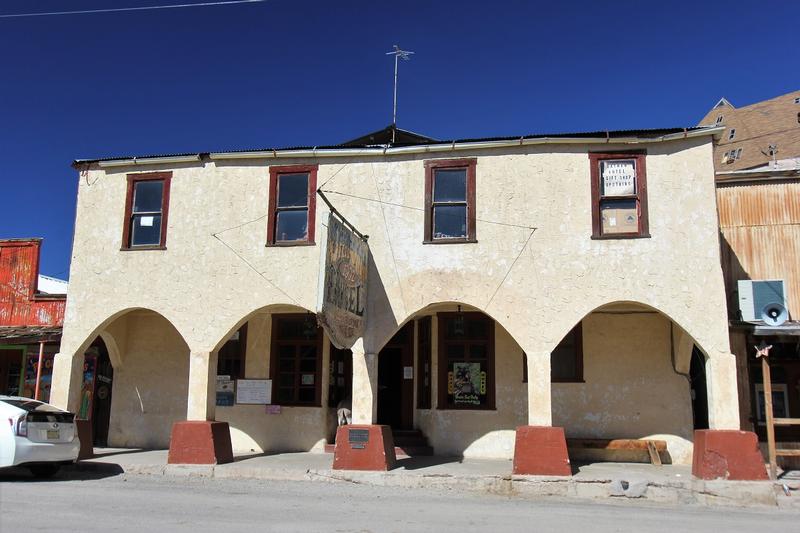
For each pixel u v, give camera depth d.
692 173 12.86
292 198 14.50
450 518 8.98
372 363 13.23
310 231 14.16
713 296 12.34
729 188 16.02
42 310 17.84
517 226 13.31
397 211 13.90
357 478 12.23
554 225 13.17
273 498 10.46
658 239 12.75
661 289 12.56
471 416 15.03
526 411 14.80
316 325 16.25
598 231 13.01
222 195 14.67
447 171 13.98
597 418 14.70
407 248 13.69
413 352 16.22
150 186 15.23
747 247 15.60
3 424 11.40
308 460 13.93
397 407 16.30
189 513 8.88
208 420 13.70
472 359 15.34
